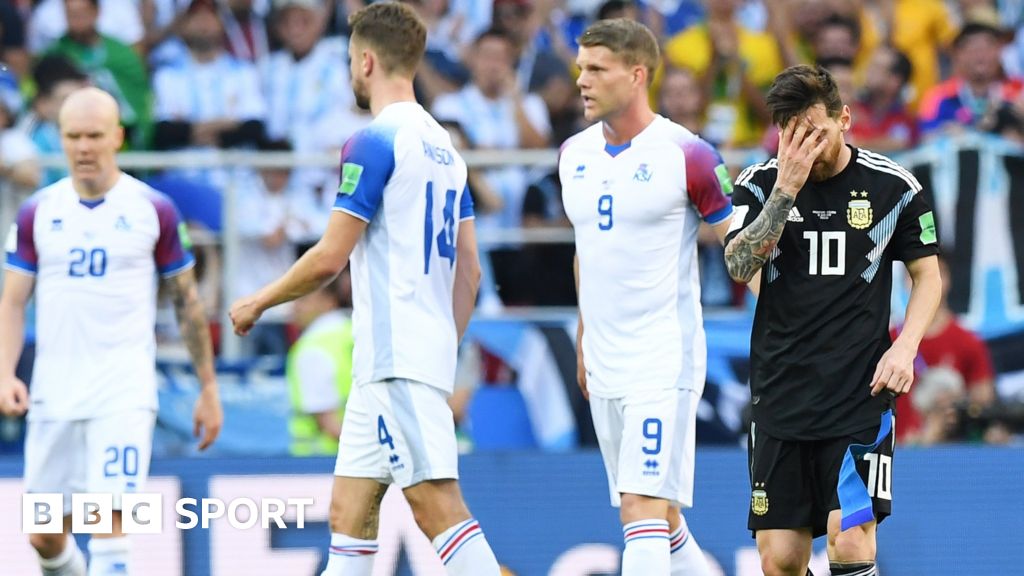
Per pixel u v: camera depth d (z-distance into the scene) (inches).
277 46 1423.5
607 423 768.9
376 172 705.6
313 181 1298.0
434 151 730.2
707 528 1039.0
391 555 1013.8
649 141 753.6
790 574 738.2
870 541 722.2
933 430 1221.7
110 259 882.1
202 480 1013.2
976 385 1244.5
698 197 749.9
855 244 713.0
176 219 905.5
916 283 716.7
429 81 1400.1
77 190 891.4
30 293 905.5
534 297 1278.3
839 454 712.4
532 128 1389.0
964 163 1278.3
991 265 1268.5
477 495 1046.4
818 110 689.0
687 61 1413.6
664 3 1509.6
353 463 729.6
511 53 1396.4
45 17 1402.6
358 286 726.5
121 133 904.3
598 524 1049.5
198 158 1223.5
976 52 1396.4
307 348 1176.2
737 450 1053.2
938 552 1056.8
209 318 1225.4
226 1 1417.3
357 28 737.0
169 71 1400.1
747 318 1229.1
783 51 1450.5
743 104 1428.4
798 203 719.1
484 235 1262.3
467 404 1195.3
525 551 1041.5
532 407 1206.3
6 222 1211.2
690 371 751.1
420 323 717.3
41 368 888.3
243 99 1401.3
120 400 877.2
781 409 723.4
